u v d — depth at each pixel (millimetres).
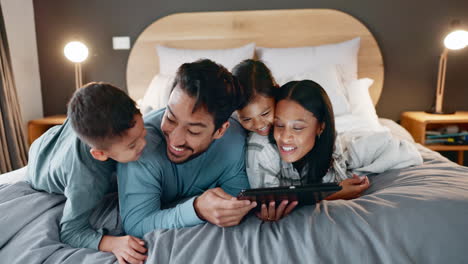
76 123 786
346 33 2492
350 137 1350
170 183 992
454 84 2537
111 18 2631
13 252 820
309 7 2527
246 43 2559
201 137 823
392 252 693
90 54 2680
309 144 936
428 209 779
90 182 902
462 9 2438
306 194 765
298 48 2275
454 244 709
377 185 1102
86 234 880
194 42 2578
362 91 2016
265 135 997
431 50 2516
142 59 2609
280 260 694
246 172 1052
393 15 2494
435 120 2184
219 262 709
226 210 788
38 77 2723
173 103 780
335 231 751
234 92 818
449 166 1159
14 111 2254
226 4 2559
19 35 2510
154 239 815
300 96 905
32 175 1105
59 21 2650
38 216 963
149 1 2594
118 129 776
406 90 2580
